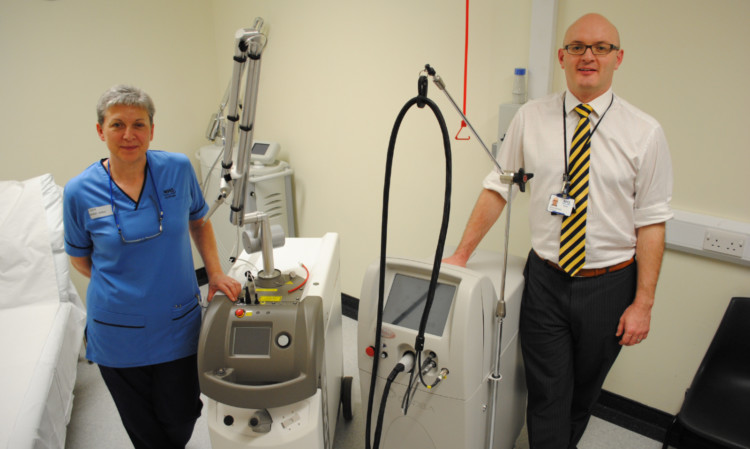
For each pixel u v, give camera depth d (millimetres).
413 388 1625
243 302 1558
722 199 1820
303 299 1561
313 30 2756
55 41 2701
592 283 1648
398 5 2381
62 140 2846
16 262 2297
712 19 1674
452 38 2256
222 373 1483
